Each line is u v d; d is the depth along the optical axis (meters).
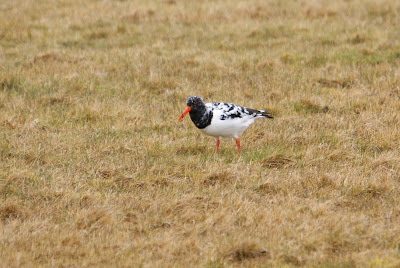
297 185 10.70
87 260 8.12
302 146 12.80
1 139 12.88
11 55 20.17
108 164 11.73
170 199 10.10
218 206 9.88
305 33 22.33
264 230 8.99
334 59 19.14
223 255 8.26
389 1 25.72
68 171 11.32
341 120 13.96
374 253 8.20
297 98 15.67
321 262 8.05
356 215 9.45
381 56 19.12
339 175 10.98
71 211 9.65
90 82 17.12
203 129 12.16
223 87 16.81
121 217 9.47
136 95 16.31
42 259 8.23
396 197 10.12
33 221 9.23
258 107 15.18
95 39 22.58
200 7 26.33
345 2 26.34
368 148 12.58
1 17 24.48
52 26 23.83
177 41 21.98
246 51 20.48
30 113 14.77
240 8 25.80
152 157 12.22
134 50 20.64
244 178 11.04
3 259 8.05
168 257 8.17
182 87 16.78
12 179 10.76
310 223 9.14
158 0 28.02
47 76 17.64
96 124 14.20
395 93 15.74
